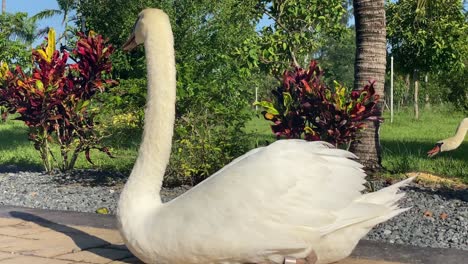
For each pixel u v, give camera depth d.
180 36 16.83
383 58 8.89
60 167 10.24
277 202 3.30
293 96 7.51
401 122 26.22
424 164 10.29
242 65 10.82
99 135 9.47
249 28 17.27
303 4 12.81
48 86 9.12
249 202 3.30
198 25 17.05
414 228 5.71
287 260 3.36
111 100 8.32
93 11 17.75
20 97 9.46
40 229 5.20
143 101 8.30
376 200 3.54
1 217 5.71
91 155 12.51
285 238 3.30
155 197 3.72
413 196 7.51
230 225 3.30
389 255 4.28
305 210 3.31
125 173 9.80
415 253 4.34
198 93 7.98
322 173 3.39
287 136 7.45
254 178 3.34
